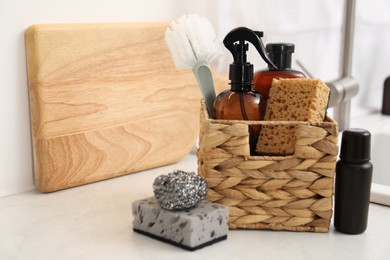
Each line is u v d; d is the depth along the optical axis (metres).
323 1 1.15
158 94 0.85
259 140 0.64
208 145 0.61
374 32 1.36
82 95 0.76
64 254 0.57
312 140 0.60
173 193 0.57
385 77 1.43
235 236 0.62
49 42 0.72
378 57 1.39
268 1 1.02
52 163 0.75
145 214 0.61
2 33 0.72
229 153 0.61
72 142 0.76
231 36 0.63
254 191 0.62
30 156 0.77
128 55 0.81
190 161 0.92
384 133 1.08
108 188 0.79
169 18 0.92
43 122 0.73
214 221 0.59
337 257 0.57
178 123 0.88
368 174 0.61
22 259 0.56
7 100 0.74
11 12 0.72
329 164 0.61
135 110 0.83
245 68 0.64
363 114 1.33
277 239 0.61
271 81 0.67
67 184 0.77
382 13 1.31
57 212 0.69
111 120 0.80
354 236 0.62
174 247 0.58
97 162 0.80
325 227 0.63
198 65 0.68
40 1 0.75
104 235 0.62
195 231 0.57
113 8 0.84
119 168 0.82
